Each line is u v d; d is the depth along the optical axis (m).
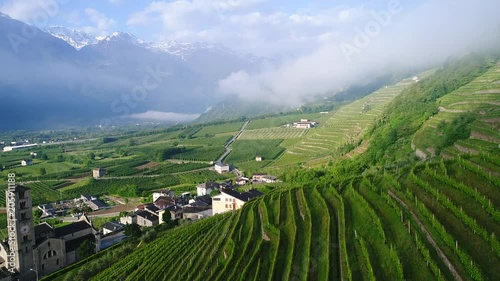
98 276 111.06
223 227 115.56
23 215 121.31
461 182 82.56
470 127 153.25
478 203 76.19
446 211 77.00
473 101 190.88
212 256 96.50
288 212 103.81
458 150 139.00
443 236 69.62
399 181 96.50
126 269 107.38
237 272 83.38
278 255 83.56
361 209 89.62
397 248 71.44
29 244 122.19
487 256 63.00
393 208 84.69
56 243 128.50
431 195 84.44
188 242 114.56
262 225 102.56
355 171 187.50
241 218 111.31
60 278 117.81
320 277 71.62
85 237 141.88
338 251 77.94
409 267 66.25
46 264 126.00
